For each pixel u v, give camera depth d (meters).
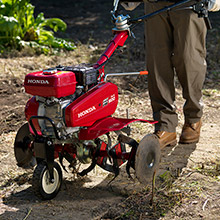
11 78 9.23
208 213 4.05
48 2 19.52
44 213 4.11
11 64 10.32
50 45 11.64
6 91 8.44
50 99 4.16
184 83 5.62
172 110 5.62
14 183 4.80
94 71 4.41
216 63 10.62
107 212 4.11
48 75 4.05
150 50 5.50
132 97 8.23
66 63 10.74
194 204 4.22
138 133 6.35
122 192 4.52
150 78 5.61
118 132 4.45
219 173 4.91
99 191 4.59
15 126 6.67
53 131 4.24
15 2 11.64
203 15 5.02
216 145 5.86
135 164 4.26
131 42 12.52
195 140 5.92
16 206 4.27
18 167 5.23
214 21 15.40
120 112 7.34
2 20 11.26
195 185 4.63
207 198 4.33
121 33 4.92
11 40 11.70
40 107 4.27
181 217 3.99
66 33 14.54
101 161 4.59
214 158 5.41
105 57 4.72
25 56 11.24
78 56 11.50
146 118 7.05
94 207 4.22
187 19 5.16
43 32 12.31
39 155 4.23
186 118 5.88
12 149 5.77
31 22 12.12
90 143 4.47
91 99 4.27
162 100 5.61
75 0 20.16
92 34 14.37
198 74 5.50
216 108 7.53
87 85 4.34
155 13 4.77
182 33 5.25
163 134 5.61
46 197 4.27
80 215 4.07
